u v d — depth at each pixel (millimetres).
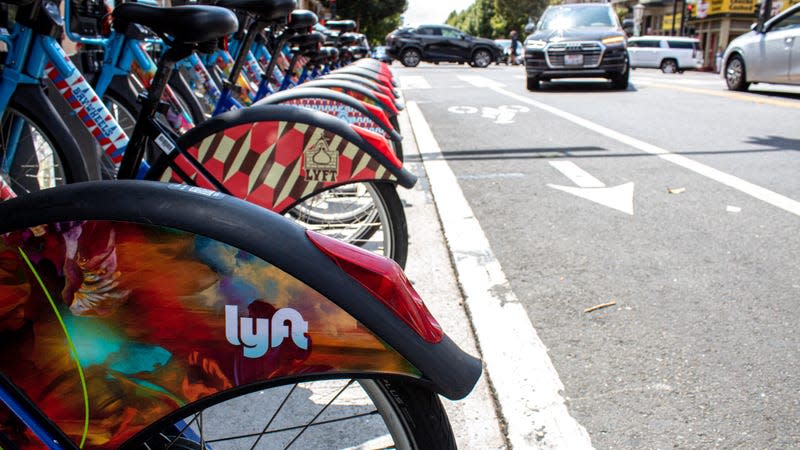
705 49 42938
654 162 6176
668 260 3654
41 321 1236
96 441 1269
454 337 2793
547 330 2842
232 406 2234
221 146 2430
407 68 26953
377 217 3383
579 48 13086
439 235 4121
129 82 3484
